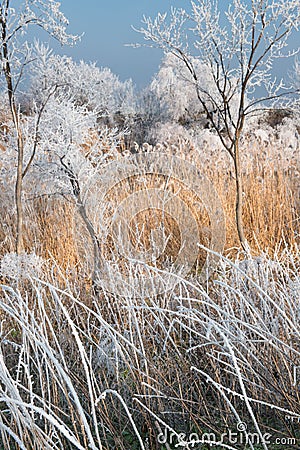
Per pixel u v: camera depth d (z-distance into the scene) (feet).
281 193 16.62
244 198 16.43
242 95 12.19
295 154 21.12
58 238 14.96
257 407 7.29
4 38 11.73
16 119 12.59
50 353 5.23
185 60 12.51
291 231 14.75
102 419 7.18
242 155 20.56
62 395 7.98
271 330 7.89
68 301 11.09
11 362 9.16
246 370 7.60
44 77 13.28
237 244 15.07
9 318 10.28
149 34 12.17
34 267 12.44
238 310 8.45
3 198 16.93
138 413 7.50
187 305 10.11
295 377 6.84
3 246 15.83
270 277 9.73
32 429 5.49
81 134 13.92
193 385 8.02
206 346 8.11
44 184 14.37
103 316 10.23
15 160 15.12
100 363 8.60
